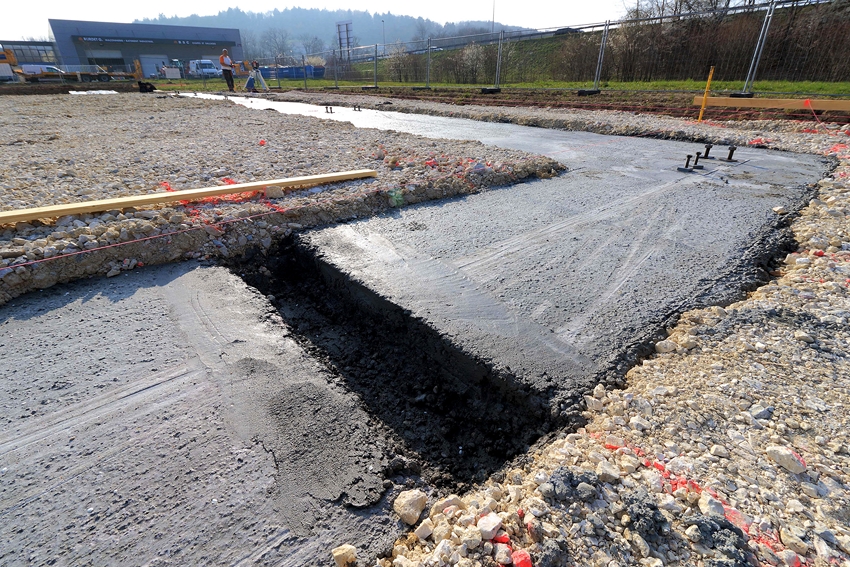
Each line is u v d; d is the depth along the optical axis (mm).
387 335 3354
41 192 4824
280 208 4543
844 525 1668
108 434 2230
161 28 55656
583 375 2586
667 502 1766
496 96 15945
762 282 3648
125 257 3727
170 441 2201
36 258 3443
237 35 61500
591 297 3363
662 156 7766
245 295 3451
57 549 1733
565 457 2035
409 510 1891
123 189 5008
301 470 2080
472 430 2670
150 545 1754
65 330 2975
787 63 12906
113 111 13141
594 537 1661
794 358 2588
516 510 1793
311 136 8695
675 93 12969
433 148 7500
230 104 15680
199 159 6570
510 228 4625
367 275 3645
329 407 2441
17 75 29250
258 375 2641
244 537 1795
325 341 3486
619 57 16828
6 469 2041
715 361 2607
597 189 5891
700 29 14695
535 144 8875
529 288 3490
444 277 3643
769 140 8484
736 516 1704
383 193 5148
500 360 2695
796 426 2115
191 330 3018
